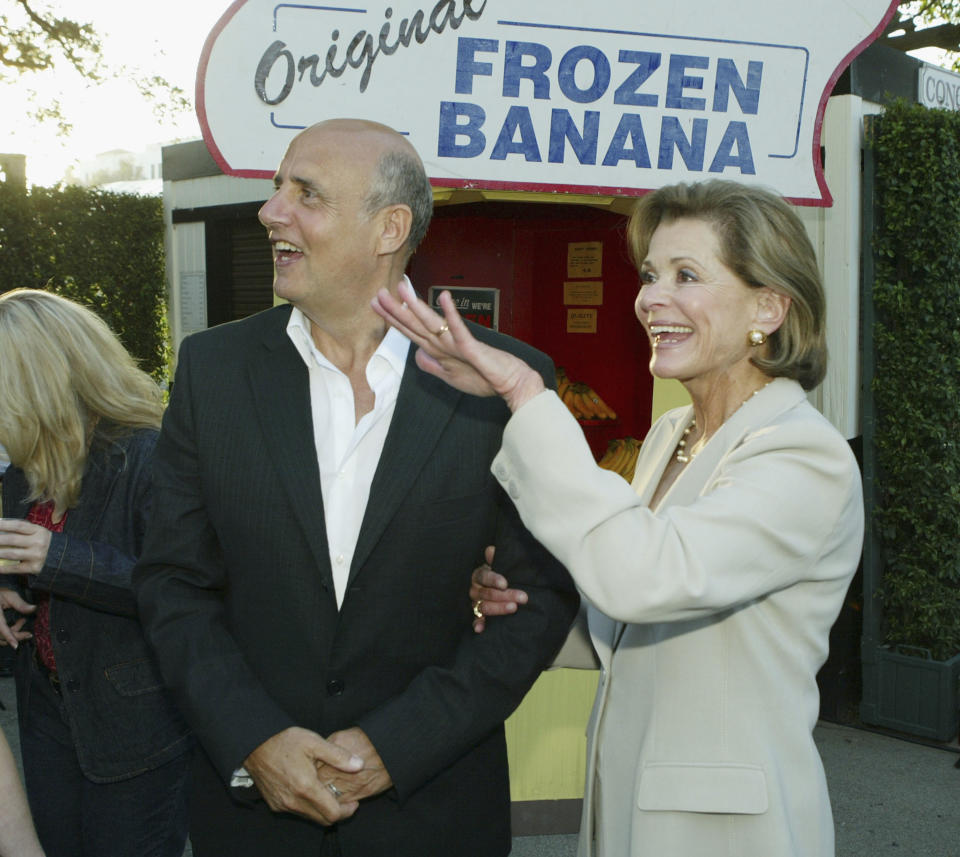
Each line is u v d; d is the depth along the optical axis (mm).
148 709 1925
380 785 1425
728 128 3025
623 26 2898
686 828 1312
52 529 1995
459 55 2838
